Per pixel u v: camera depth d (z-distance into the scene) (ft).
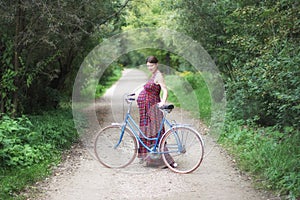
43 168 19.62
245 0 31.91
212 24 39.47
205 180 18.67
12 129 21.62
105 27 39.24
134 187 17.80
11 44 25.53
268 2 25.30
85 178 19.11
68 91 46.24
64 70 39.96
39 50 29.27
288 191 15.89
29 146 22.15
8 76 25.32
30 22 25.79
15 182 17.10
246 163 20.49
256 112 29.30
